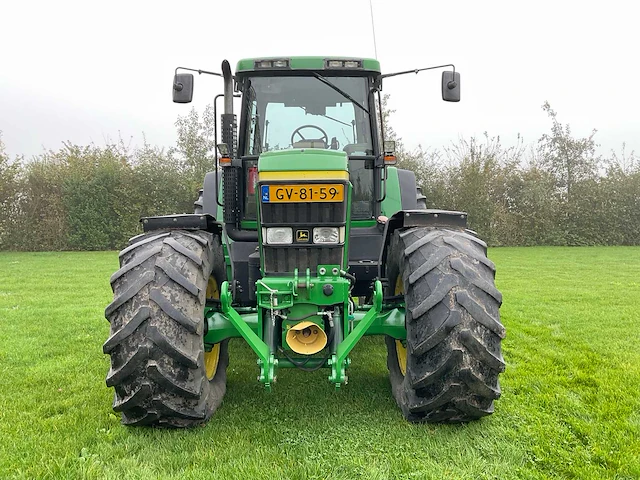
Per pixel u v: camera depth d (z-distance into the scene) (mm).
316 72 4316
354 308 3586
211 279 3625
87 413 3455
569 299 8406
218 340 3291
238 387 3982
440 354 2803
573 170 22172
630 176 21750
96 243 20016
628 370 4438
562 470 2689
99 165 20453
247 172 4293
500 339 2877
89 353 5102
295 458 2781
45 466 2699
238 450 2863
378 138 4426
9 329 6195
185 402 2898
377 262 4137
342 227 3104
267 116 4391
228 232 4141
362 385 3998
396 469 2664
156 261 2951
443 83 4570
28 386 4082
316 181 3035
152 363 2740
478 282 2893
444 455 2805
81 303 8125
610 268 13078
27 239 19828
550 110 22344
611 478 2600
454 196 21438
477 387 2820
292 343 2932
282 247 3115
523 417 3334
